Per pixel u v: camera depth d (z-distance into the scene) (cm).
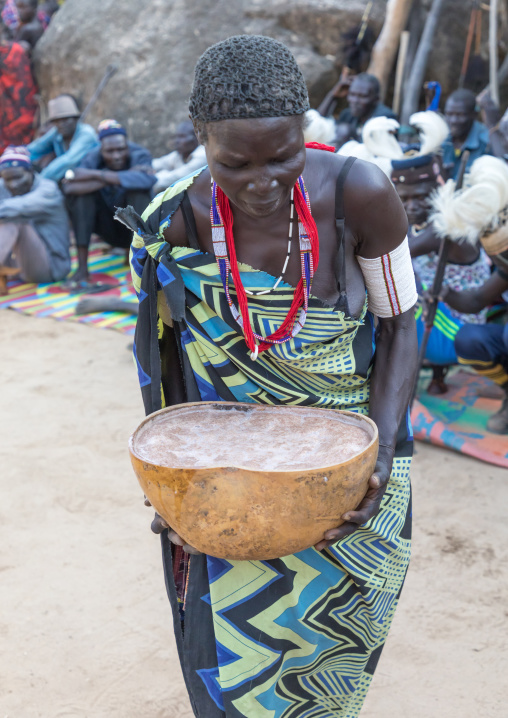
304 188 151
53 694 248
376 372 177
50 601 293
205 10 881
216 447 163
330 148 162
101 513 353
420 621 278
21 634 276
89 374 518
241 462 158
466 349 406
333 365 169
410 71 754
